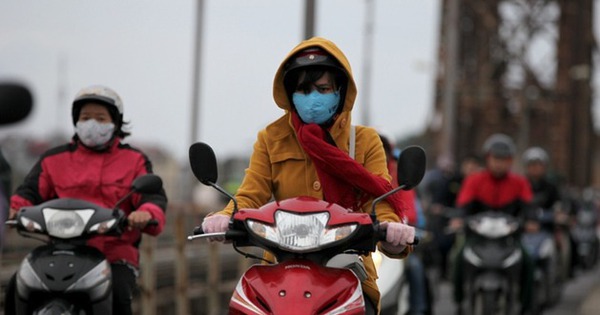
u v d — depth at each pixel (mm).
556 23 83938
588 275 44438
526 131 80750
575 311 28422
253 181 10344
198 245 24672
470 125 84000
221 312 24578
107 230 12352
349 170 9914
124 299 13141
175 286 21531
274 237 9266
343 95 10195
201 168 9797
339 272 9344
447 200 29641
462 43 84500
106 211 12461
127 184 13406
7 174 8805
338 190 10141
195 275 23906
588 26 84500
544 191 27797
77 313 12516
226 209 10109
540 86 83750
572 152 86250
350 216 9406
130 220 12672
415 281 20109
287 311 8875
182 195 48406
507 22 84312
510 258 20672
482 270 20625
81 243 12570
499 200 22281
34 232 12406
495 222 20828
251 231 9328
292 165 10297
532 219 22109
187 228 26188
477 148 83625
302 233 9250
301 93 10055
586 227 47156
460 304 21734
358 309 9203
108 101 13195
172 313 22453
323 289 9062
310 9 23938
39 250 12492
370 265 10461
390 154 18344
